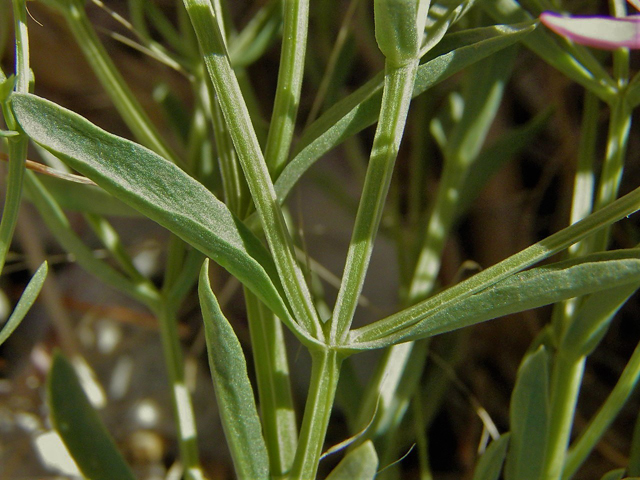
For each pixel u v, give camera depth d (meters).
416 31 0.06
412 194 0.12
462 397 0.12
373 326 0.07
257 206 0.06
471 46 0.07
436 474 0.12
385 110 0.06
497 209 0.13
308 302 0.06
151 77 0.15
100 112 0.15
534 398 0.08
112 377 0.13
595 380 0.12
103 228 0.09
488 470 0.08
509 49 0.10
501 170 0.14
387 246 0.13
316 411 0.07
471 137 0.10
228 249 0.06
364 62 0.15
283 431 0.08
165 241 0.15
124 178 0.06
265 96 0.15
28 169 0.08
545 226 0.14
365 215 0.06
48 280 0.12
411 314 0.07
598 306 0.07
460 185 0.10
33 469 0.11
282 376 0.08
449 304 0.06
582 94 0.13
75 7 0.08
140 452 0.12
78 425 0.09
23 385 0.13
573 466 0.08
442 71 0.07
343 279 0.06
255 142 0.06
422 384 0.11
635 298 0.12
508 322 0.13
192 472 0.09
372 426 0.09
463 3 0.07
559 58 0.08
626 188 0.13
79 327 0.13
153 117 0.15
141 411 0.12
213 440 0.12
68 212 0.15
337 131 0.07
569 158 0.13
